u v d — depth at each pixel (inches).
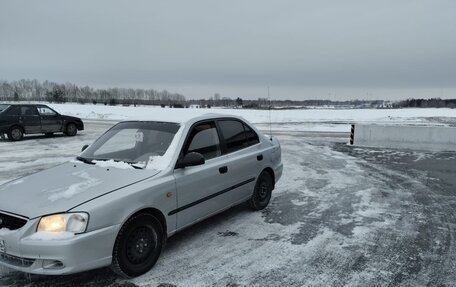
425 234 201.2
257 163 224.7
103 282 143.3
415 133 584.7
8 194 144.2
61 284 141.2
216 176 187.0
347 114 1927.9
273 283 144.9
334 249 179.2
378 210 246.1
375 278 150.3
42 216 127.8
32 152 506.9
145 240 149.9
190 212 172.6
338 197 278.7
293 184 322.7
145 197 147.3
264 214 232.4
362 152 538.3
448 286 144.8
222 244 182.9
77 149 537.6
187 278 147.7
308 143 647.8
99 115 1633.9
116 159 177.5
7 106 645.9
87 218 128.6
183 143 175.0
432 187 315.9
